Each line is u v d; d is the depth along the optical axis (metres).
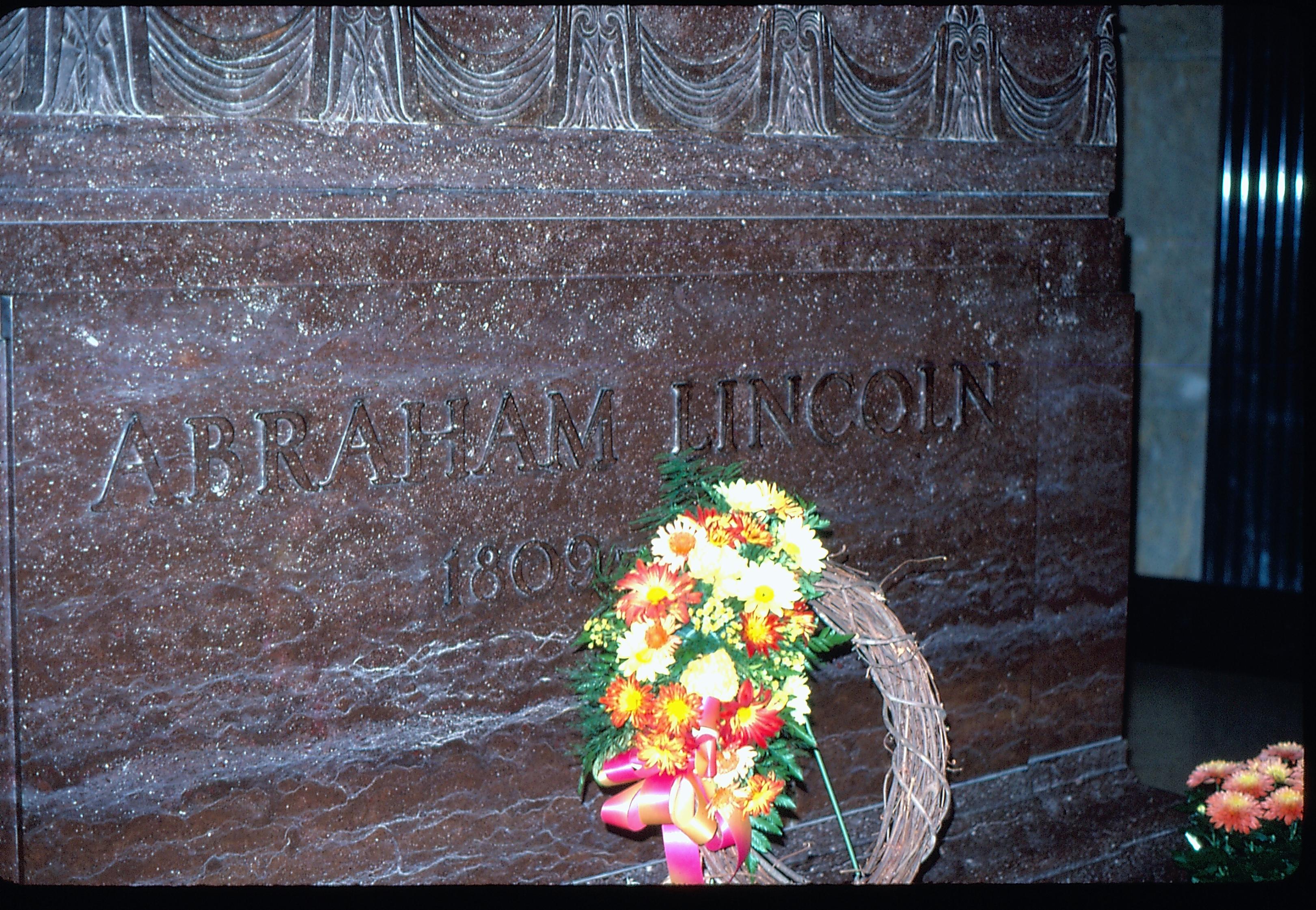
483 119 3.50
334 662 3.43
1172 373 6.64
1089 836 4.34
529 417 3.61
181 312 3.18
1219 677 6.38
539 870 3.76
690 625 3.16
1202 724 5.70
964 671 4.41
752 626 3.13
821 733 4.14
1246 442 6.38
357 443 3.40
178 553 3.22
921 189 4.17
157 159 3.15
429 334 3.46
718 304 3.86
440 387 3.49
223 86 3.20
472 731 3.63
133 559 3.18
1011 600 4.48
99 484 3.13
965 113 4.24
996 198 4.32
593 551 3.74
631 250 3.73
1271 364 6.27
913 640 3.43
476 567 3.58
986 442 4.36
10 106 3.01
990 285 4.32
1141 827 4.43
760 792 3.21
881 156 4.09
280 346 3.29
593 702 3.57
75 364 3.08
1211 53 6.34
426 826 3.60
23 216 3.03
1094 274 4.57
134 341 3.13
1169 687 6.23
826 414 4.06
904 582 4.25
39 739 3.13
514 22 3.53
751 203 3.89
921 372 4.21
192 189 3.19
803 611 3.29
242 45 3.22
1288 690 6.16
